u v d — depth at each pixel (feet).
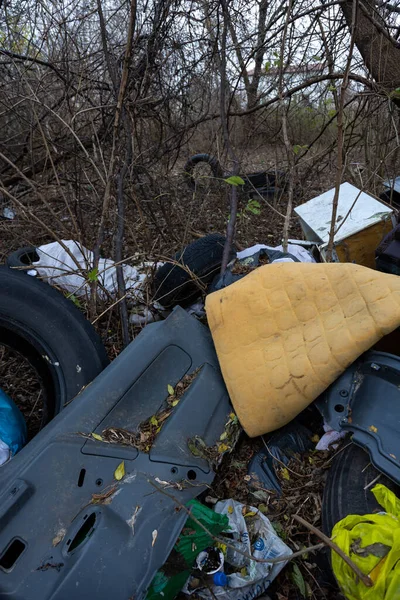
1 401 6.65
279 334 6.17
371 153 14.84
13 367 8.91
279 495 5.98
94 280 7.94
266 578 5.12
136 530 4.88
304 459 6.33
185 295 9.46
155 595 4.73
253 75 14.90
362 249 9.18
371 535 4.50
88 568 4.59
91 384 6.15
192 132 15.26
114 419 5.92
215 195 16.34
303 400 5.86
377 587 4.20
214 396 6.39
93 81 12.21
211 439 6.12
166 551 4.77
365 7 11.46
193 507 5.12
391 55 11.43
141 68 12.00
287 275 6.40
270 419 6.01
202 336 6.89
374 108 12.96
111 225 12.81
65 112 12.17
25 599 4.44
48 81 12.28
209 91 14.46
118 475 5.39
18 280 7.36
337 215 9.93
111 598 4.51
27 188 14.33
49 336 7.19
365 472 5.40
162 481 5.41
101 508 5.02
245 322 6.40
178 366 6.58
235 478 6.18
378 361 5.74
